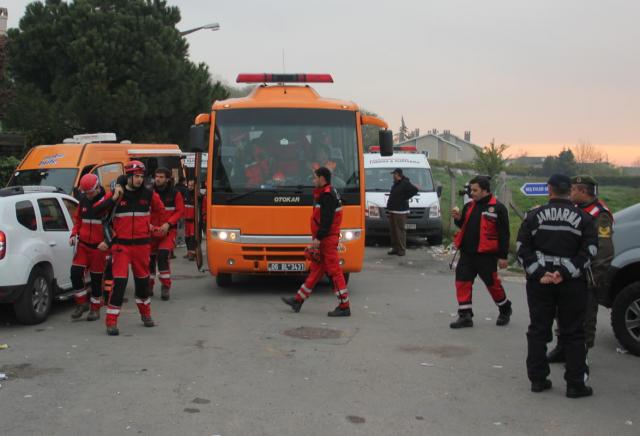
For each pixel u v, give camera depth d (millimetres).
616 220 7961
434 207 18750
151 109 26750
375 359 7379
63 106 25469
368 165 20297
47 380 6523
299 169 10977
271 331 8664
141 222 8617
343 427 5379
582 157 80000
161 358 7336
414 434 5270
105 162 16312
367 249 18328
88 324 9078
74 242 9125
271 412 5688
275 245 10805
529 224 6332
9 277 8539
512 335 8570
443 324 9180
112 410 5695
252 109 11133
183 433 5203
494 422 5562
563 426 5496
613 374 6992
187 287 12094
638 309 7625
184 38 29266
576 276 6152
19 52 25922
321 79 12344
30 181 15656
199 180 12352
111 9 27656
